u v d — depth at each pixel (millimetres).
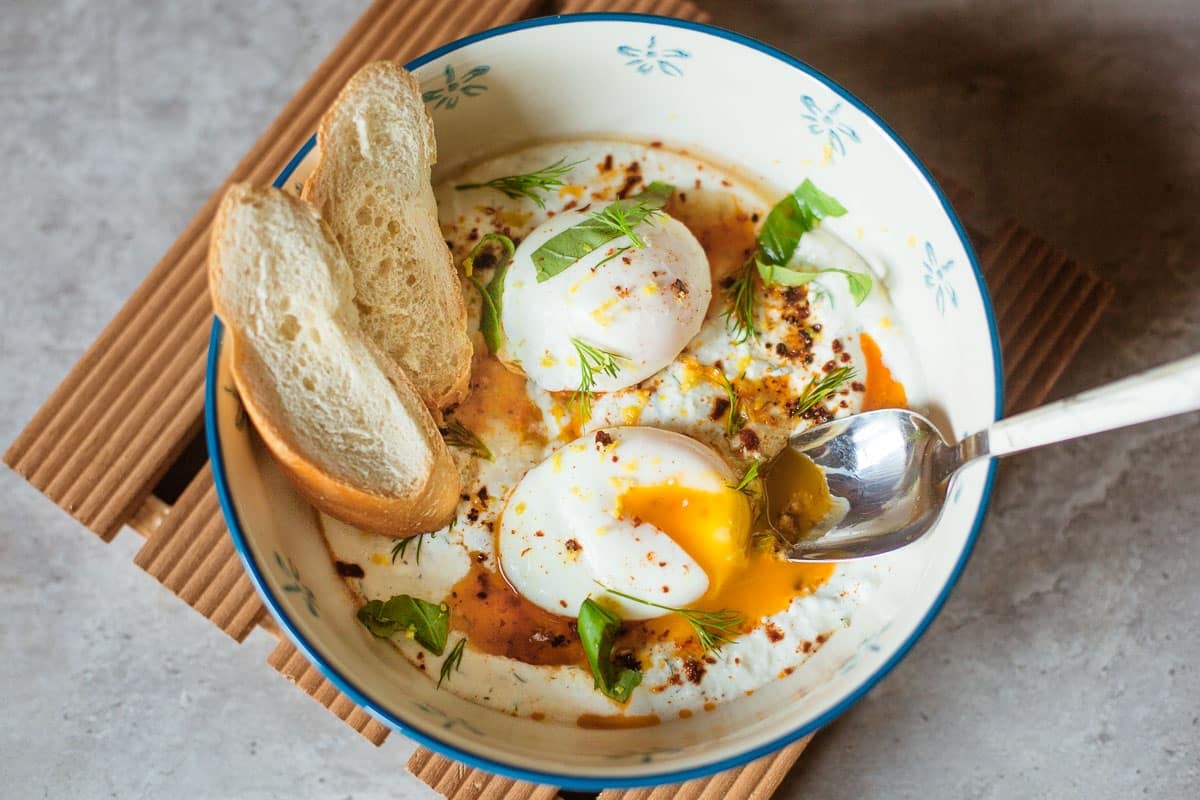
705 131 438
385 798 498
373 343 388
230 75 526
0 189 522
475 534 417
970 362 407
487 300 428
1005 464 493
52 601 507
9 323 520
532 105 429
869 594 414
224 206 370
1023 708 486
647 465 410
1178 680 486
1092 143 506
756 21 515
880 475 414
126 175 524
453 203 437
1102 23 509
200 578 421
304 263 377
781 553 417
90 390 431
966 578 491
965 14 512
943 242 410
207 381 379
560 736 402
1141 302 497
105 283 522
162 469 430
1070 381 493
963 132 509
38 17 528
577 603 410
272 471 401
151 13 527
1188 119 504
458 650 406
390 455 388
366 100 389
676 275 416
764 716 403
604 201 437
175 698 503
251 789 500
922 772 485
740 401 428
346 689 373
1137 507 492
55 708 502
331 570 410
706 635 410
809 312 434
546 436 426
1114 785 484
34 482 425
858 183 427
